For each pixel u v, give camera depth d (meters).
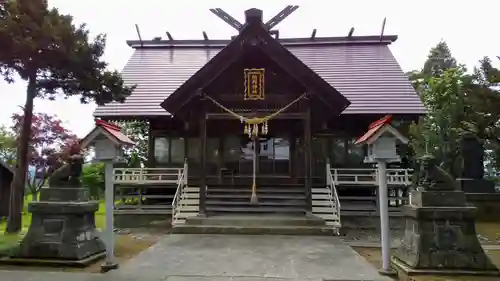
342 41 24.27
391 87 20.52
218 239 11.87
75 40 10.78
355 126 19.41
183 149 19.61
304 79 14.71
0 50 10.15
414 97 19.77
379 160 7.62
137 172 19.20
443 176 8.36
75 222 8.64
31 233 8.59
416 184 9.45
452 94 20.78
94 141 7.91
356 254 9.61
